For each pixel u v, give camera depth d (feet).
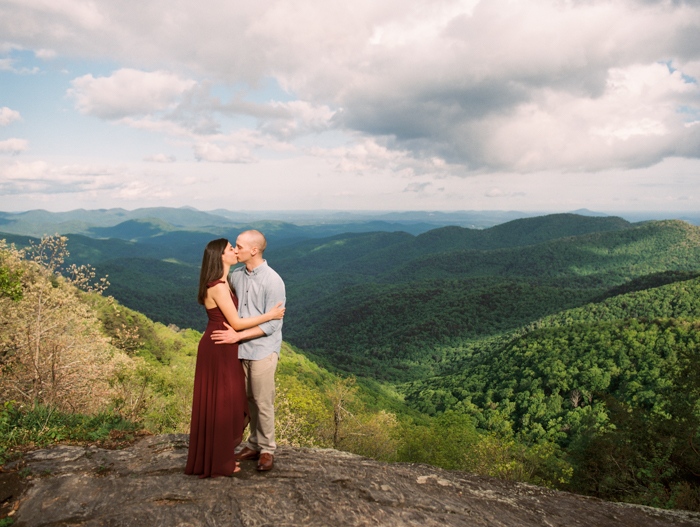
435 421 82.64
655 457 40.63
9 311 28.66
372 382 373.40
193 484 8.48
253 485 8.64
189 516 7.25
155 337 159.22
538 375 258.57
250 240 9.46
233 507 7.63
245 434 20.75
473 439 73.97
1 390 25.31
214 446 8.85
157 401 36.55
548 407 220.84
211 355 9.02
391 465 11.43
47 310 29.68
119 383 30.01
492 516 9.03
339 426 58.34
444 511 8.79
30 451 10.29
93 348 32.37
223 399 8.96
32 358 27.20
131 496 7.91
